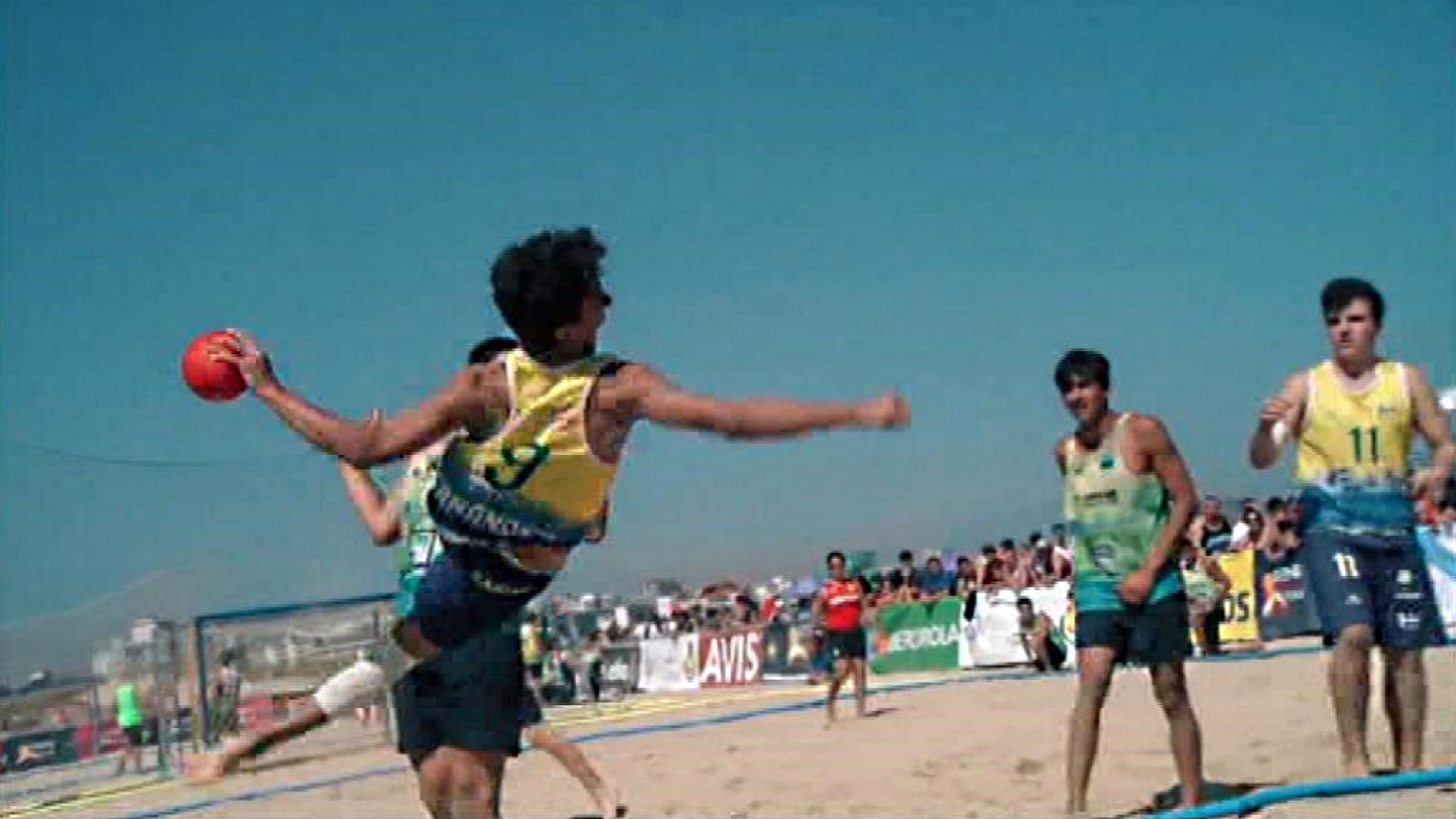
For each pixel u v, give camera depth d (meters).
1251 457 6.78
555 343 3.63
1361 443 6.44
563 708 21.73
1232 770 7.74
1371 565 6.49
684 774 10.06
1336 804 5.97
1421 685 6.51
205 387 3.75
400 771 12.69
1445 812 5.63
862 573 23.81
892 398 3.15
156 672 16.45
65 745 16.66
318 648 16.02
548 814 8.68
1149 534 6.38
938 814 7.32
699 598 27.41
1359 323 6.39
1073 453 6.57
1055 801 7.35
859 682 13.91
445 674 4.48
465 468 3.71
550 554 3.83
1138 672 14.92
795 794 8.52
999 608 20.08
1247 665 14.88
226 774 3.89
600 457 3.64
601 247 3.67
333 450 3.63
